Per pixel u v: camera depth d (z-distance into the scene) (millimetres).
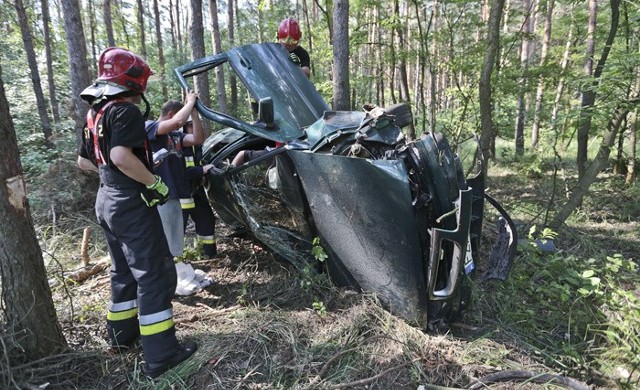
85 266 3760
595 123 5996
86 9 15641
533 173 8148
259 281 3490
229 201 3639
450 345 2652
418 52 6871
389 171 2510
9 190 2193
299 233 3281
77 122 5957
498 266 2992
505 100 9898
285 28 4523
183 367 2438
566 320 3004
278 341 2641
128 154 2193
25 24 8320
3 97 2152
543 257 3967
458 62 6469
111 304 2613
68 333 2777
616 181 7348
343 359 2506
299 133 3199
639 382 2438
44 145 8383
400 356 2510
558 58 8984
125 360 2562
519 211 5461
